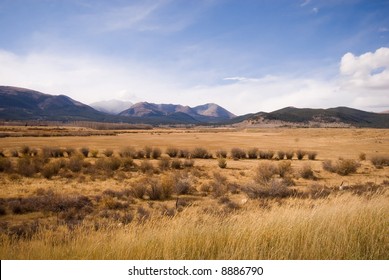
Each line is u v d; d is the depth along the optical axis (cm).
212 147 6719
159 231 520
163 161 3672
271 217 552
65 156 4828
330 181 2648
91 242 480
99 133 12088
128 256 413
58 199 1614
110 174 2798
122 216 1330
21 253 455
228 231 485
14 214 1437
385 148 6619
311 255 408
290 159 4766
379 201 720
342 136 10712
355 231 471
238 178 2798
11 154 4634
